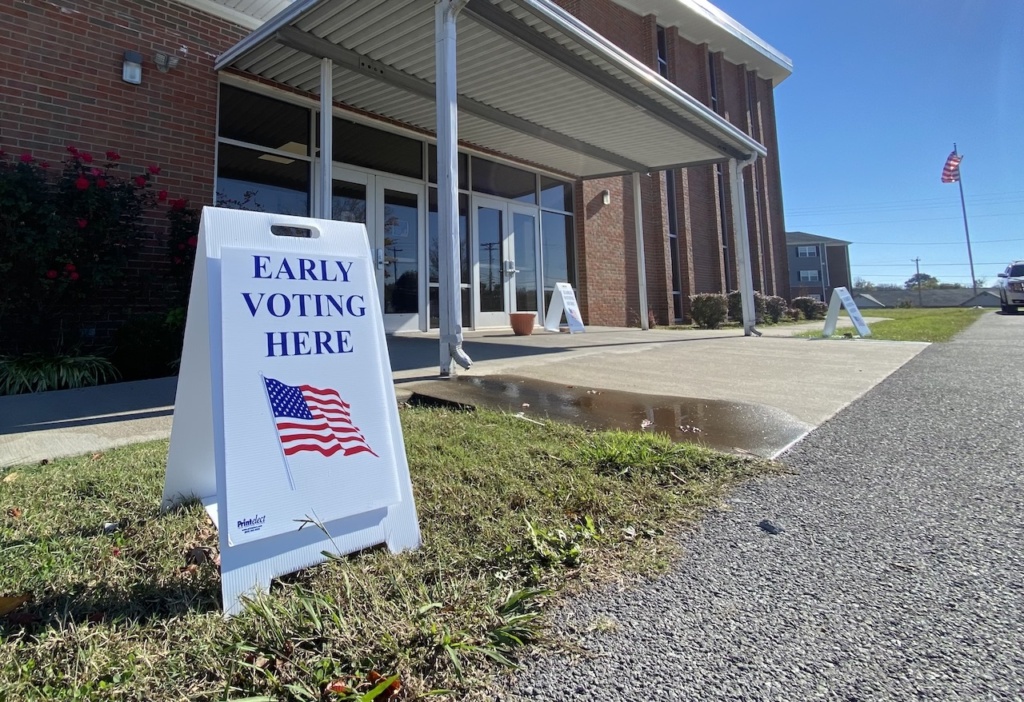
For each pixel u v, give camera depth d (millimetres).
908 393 3887
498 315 9258
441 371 4453
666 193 13445
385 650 1209
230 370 1548
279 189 6441
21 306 4211
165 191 5023
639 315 12117
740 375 4766
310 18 4879
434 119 7547
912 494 2082
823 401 3695
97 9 5031
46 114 4727
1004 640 1253
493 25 4977
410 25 5004
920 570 1557
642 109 7008
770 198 19016
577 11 11172
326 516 1592
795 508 1989
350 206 7270
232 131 6043
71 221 4180
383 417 1805
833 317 8719
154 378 4582
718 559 1646
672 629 1323
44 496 2031
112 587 1453
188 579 1504
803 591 1470
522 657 1228
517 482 2199
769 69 18031
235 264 1646
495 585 1498
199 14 5668
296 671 1144
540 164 9969
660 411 3424
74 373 4145
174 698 1061
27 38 4660
